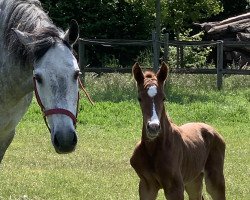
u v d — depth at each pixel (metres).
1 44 7.01
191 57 25.66
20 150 12.33
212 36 29.20
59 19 26.45
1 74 7.05
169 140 7.53
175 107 16.80
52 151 12.32
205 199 9.25
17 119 7.54
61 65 6.09
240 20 29.42
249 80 21.69
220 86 20.58
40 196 8.98
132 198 8.99
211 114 16.27
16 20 6.80
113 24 26.78
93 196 9.05
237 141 13.74
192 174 7.99
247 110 17.03
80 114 15.58
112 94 18.09
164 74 7.45
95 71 20.38
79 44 20.16
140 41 20.59
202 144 8.14
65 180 9.91
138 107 16.56
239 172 10.87
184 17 26.83
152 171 7.57
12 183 9.61
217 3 27.16
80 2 26.52
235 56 27.45
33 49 6.20
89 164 11.27
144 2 26.56
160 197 9.27
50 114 6.02
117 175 10.46
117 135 14.02
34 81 6.29
